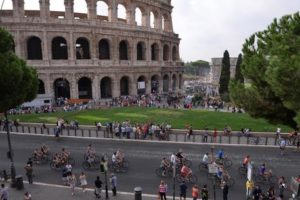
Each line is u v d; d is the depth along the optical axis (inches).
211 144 1879.9
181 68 4899.1
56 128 2145.7
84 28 3508.9
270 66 925.2
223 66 4119.1
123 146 1936.5
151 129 2057.1
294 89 879.7
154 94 4082.2
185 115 2716.5
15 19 3221.0
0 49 1445.6
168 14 4731.8
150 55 4210.1
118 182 1459.2
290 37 939.3
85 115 2714.1
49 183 1456.7
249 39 1139.9
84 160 1728.6
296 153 1771.7
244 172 1512.1
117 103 3336.6
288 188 1344.7
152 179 1485.0
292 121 1103.0
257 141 1887.3
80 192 1349.7
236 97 1149.1
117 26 3777.1
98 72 3629.4
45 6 3314.5
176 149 1865.2
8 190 1365.7
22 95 1519.4
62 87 3624.5
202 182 1437.0
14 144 2006.6
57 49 3577.8
